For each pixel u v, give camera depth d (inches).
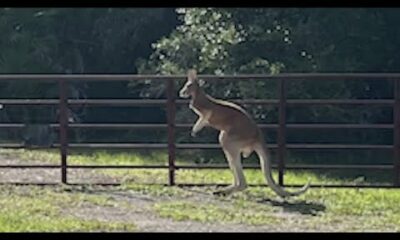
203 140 1056.8
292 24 1072.2
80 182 683.4
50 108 1322.6
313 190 647.8
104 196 611.8
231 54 1059.9
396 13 1109.7
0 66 1307.8
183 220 531.5
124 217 539.5
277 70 1023.0
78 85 1374.3
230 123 613.6
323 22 1074.1
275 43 1065.5
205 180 706.2
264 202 598.5
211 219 534.3
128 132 1296.8
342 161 1137.4
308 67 1048.8
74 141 1274.6
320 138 1154.0
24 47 1317.7
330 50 1059.9
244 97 1011.9
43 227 500.1
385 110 1125.1
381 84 1119.6
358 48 1093.1
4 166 670.5
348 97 1066.7
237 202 595.5
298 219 542.9
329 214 561.3
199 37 1085.8
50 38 1333.7
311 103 650.8
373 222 536.7
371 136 1157.1
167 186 656.4
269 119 1016.9
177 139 1058.1
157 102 659.4
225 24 1082.1
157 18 1349.7
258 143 614.5
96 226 504.7
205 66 1062.4
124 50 1369.3
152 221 528.1
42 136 925.2
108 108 1396.4
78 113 1360.7
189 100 669.9
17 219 521.0
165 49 1128.2
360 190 657.6
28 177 709.9
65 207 568.1
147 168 696.4
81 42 1363.2
